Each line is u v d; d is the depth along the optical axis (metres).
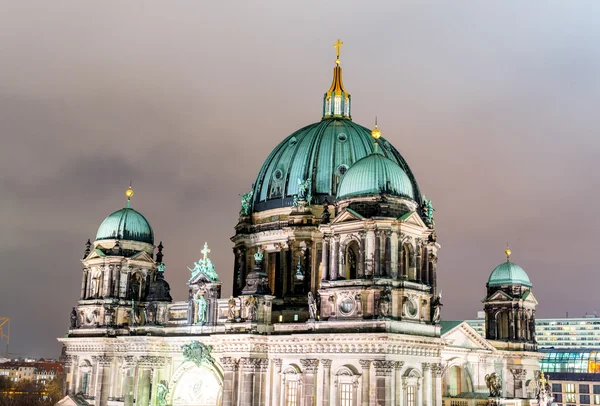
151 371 123.06
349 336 98.31
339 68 144.00
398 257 101.19
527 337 145.25
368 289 99.12
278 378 108.88
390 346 96.75
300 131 138.00
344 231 103.06
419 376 100.75
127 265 139.75
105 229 142.00
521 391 140.25
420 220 103.88
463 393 127.44
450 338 124.38
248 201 135.00
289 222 123.38
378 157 106.94
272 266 127.44
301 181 125.00
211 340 116.81
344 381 99.38
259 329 110.75
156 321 125.00
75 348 138.50
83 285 142.38
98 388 130.75
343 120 137.12
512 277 146.12
